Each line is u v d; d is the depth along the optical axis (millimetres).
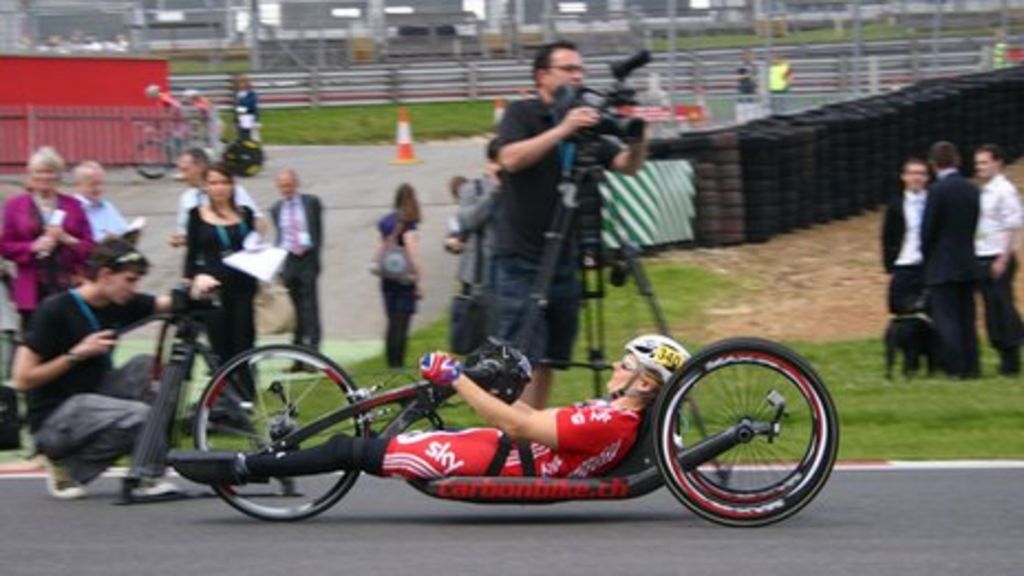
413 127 31766
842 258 16500
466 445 6117
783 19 26281
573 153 6891
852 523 6289
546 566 5531
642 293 6992
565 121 6625
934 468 7734
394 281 11547
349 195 21375
